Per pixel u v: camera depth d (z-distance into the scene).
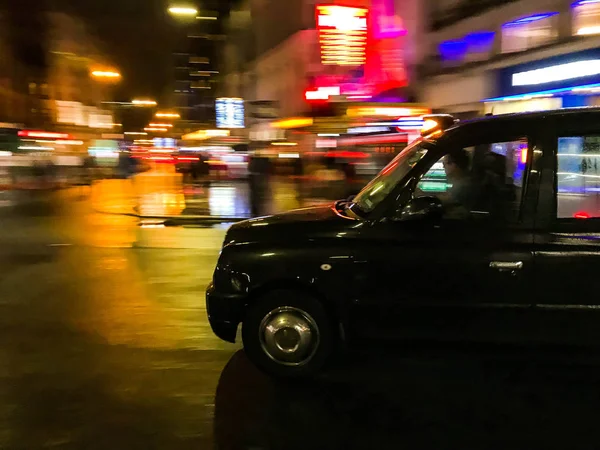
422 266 3.98
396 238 4.05
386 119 17.05
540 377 4.35
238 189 23.33
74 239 10.92
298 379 4.30
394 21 22.64
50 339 5.24
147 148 51.81
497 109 18.77
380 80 22.56
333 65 22.42
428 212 3.98
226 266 4.27
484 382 4.27
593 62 14.13
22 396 4.05
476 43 20.02
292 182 19.97
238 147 32.12
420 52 22.89
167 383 4.29
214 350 4.98
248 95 47.28
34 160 26.84
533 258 3.87
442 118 4.70
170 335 5.36
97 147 35.66
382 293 4.06
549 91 15.90
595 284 3.83
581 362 3.98
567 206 3.89
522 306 3.91
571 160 3.89
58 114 50.56
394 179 4.35
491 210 3.98
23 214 14.90
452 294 3.98
